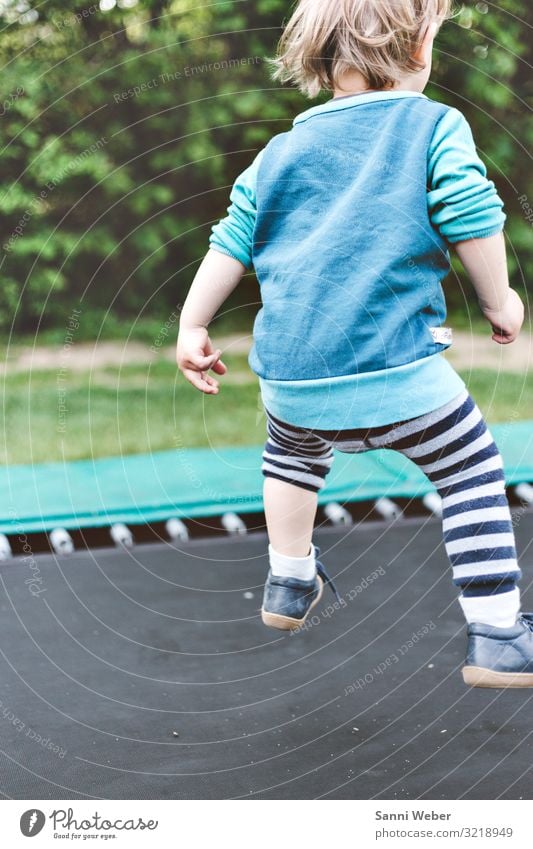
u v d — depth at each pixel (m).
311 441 1.32
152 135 5.02
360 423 1.18
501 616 1.21
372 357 1.16
